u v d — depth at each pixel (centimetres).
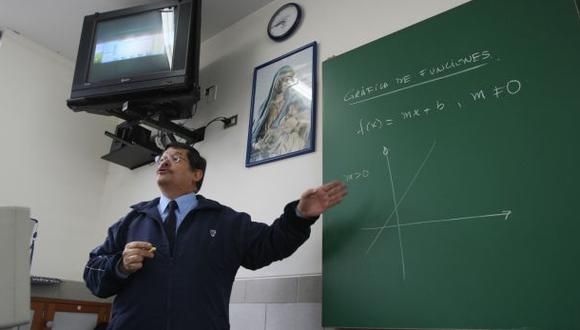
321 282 167
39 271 283
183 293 136
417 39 168
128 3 282
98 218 327
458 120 145
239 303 194
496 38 146
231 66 273
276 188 204
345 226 160
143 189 295
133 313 134
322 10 229
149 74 232
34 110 313
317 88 207
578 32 128
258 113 233
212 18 285
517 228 121
